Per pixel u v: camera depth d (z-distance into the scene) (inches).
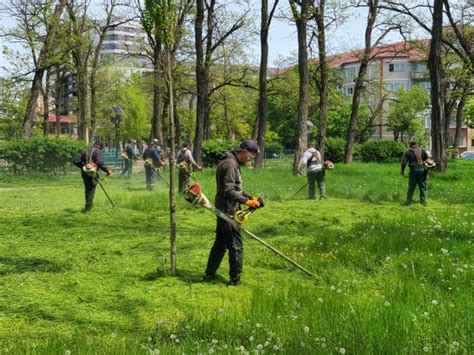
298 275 303.7
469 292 249.6
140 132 2955.2
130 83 2484.0
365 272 305.9
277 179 956.0
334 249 355.6
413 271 286.5
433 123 1127.6
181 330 205.3
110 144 3171.8
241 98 2194.9
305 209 606.9
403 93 2768.2
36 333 214.5
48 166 1165.1
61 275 307.0
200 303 253.3
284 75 1695.4
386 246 357.7
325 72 1374.3
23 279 298.2
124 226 482.9
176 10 310.3
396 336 181.5
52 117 3265.3
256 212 578.6
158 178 1064.8
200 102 1300.4
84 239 421.1
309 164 717.9
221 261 312.0
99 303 254.1
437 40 1104.2
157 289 277.4
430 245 359.3
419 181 642.8
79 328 219.8
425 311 213.8
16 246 393.1
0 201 703.1
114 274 309.4
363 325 192.2
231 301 256.2
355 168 1289.4
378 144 1870.1
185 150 780.6
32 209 616.4
